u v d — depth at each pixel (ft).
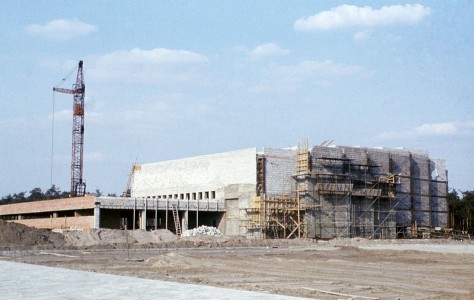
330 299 74.08
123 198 285.84
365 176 319.47
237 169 309.22
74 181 459.73
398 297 79.97
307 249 219.20
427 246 251.80
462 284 99.50
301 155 303.89
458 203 438.40
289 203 297.33
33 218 347.36
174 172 354.33
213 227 296.51
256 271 122.93
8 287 77.05
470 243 302.66
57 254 173.78
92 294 69.26
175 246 225.76
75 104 466.29
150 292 71.15
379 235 318.04
